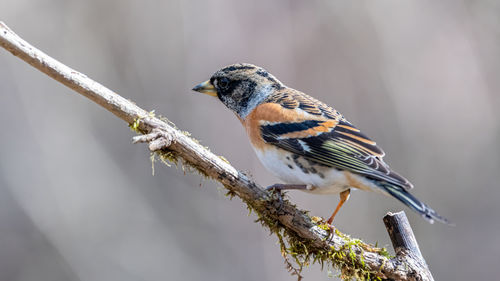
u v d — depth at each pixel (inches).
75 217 513.3
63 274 500.4
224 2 561.9
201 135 542.9
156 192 530.3
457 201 543.8
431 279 230.4
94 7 581.0
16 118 533.6
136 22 577.0
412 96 556.4
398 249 234.5
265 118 264.8
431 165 549.3
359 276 230.7
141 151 538.3
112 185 527.8
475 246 522.9
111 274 501.4
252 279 502.9
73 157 530.3
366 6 560.1
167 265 506.9
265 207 232.4
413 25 565.6
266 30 557.9
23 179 521.0
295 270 236.8
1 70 537.3
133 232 516.1
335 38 558.3
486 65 563.5
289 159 255.9
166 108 557.3
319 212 511.5
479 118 556.1
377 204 513.7
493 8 571.2
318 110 267.1
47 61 214.1
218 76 297.4
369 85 556.1
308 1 562.6
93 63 570.6
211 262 511.5
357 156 242.1
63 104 545.0
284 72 551.5
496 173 547.5
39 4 567.8
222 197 523.8
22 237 509.7
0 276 499.2
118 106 222.4
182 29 563.5
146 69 566.6
